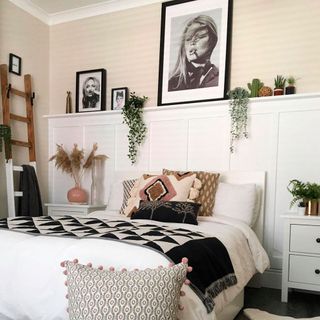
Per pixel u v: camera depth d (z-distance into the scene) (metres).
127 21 3.62
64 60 3.91
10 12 3.43
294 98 2.73
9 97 3.37
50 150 3.89
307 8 2.86
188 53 3.28
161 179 2.64
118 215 2.65
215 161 3.04
